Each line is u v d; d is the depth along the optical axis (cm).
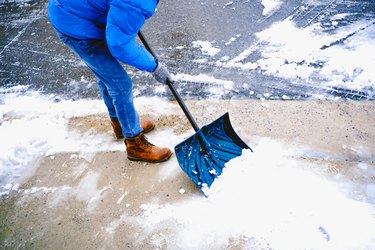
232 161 216
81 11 164
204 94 280
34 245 204
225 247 185
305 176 209
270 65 292
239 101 269
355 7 332
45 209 223
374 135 228
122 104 206
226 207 200
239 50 313
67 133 271
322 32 312
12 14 423
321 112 248
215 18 356
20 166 251
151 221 204
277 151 227
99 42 180
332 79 270
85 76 324
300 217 188
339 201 194
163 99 285
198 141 217
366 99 252
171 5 388
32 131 273
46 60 350
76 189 231
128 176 232
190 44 331
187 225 198
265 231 187
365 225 181
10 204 229
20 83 329
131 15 147
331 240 178
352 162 214
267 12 349
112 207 216
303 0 354
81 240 203
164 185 222
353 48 290
